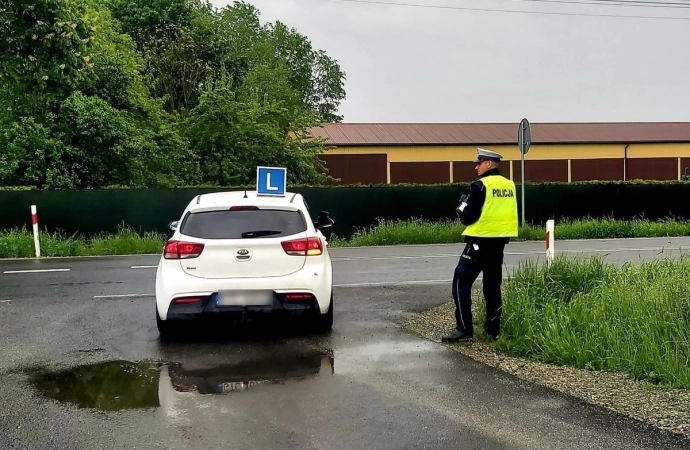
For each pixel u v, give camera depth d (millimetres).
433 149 41312
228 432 4902
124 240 18812
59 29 15484
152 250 18672
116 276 13078
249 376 6316
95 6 28266
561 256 9648
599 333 6961
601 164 43375
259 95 41031
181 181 27594
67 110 23297
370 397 5668
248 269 7621
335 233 22625
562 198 25016
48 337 7961
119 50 29219
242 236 7688
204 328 8367
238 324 8570
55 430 4973
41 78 15648
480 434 4844
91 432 4930
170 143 27109
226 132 29000
